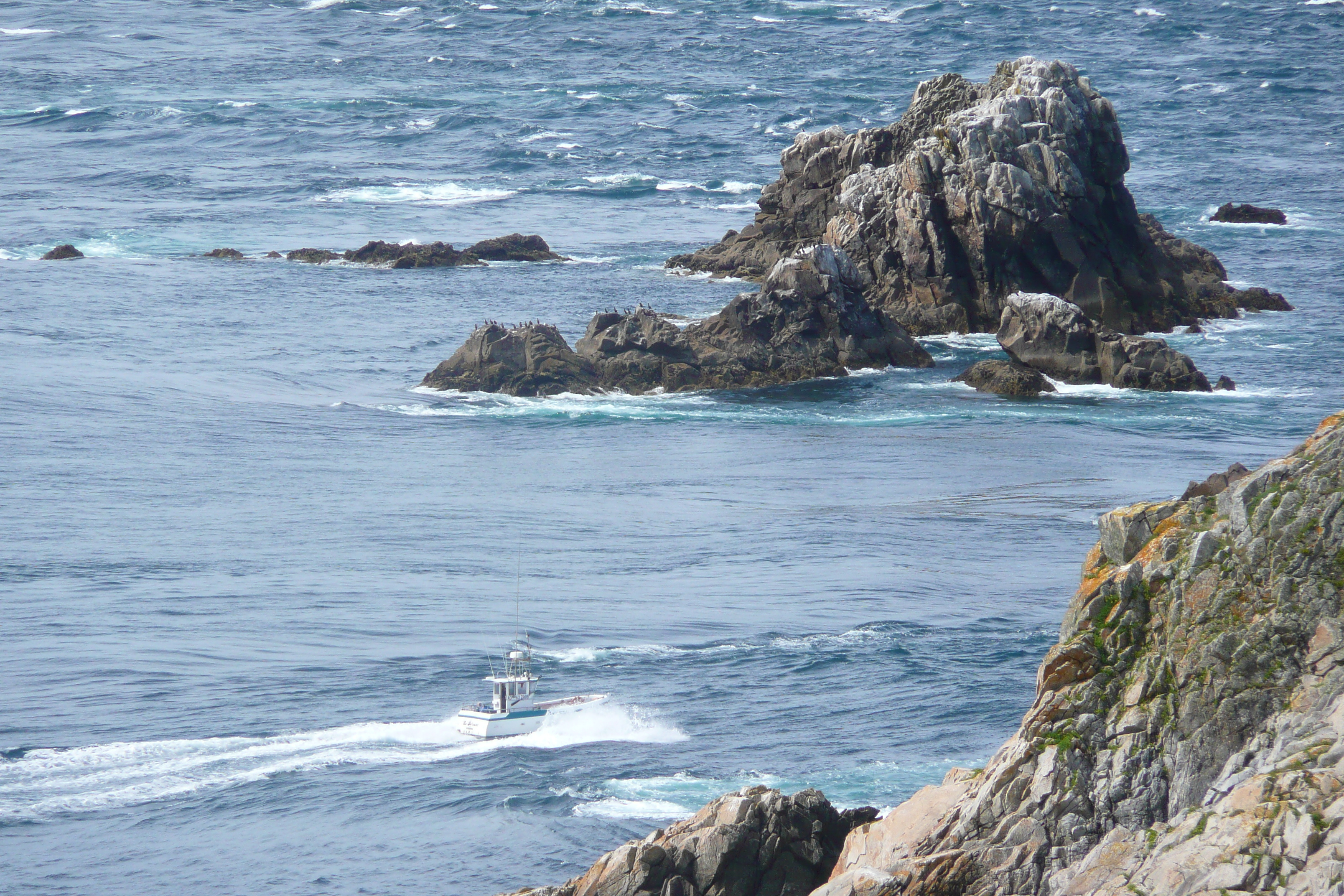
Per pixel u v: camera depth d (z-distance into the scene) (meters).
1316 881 62.31
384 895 123.94
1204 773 71.94
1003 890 72.56
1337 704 69.00
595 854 130.75
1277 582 74.00
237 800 143.00
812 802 91.62
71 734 158.75
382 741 158.38
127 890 125.19
